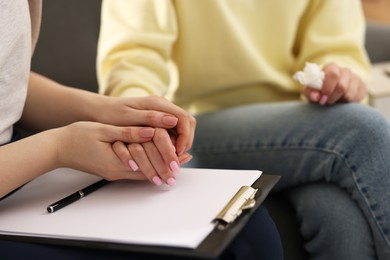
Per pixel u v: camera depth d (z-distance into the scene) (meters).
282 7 1.31
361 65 1.39
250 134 1.15
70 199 0.72
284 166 1.10
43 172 0.75
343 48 1.37
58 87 0.95
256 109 1.22
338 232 0.98
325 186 1.05
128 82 1.09
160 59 1.23
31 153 0.73
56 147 0.75
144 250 0.57
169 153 0.73
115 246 0.59
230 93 1.34
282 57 1.36
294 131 1.09
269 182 0.73
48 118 0.93
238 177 0.75
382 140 0.97
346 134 1.02
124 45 1.22
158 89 1.16
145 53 1.21
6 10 0.73
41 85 0.96
